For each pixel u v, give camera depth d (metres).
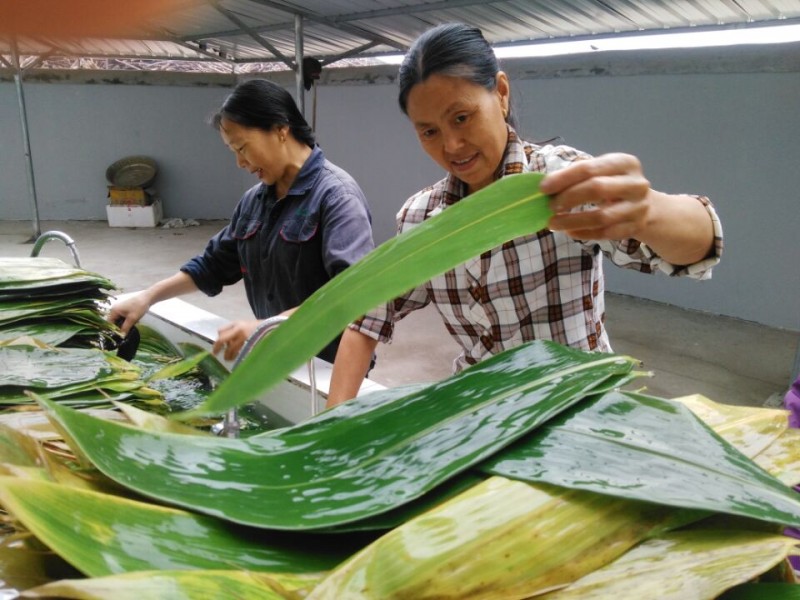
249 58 8.03
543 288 1.04
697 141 4.37
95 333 1.13
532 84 5.14
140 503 0.39
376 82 6.44
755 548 0.37
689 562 0.37
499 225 0.36
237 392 0.27
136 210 7.90
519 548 0.37
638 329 4.20
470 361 1.19
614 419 0.46
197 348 1.54
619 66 4.62
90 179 8.23
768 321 4.27
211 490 0.42
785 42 3.88
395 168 6.53
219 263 1.85
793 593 0.38
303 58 5.14
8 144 7.90
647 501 0.37
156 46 7.66
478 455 0.42
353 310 0.29
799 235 4.03
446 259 0.33
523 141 1.07
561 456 0.42
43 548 0.37
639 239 0.67
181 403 1.34
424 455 0.44
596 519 0.38
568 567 0.37
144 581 0.31
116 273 5.72
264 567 0.38
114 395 0.93
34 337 1.03
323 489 0.43
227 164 8.62
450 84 0.89
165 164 8.38
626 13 3.81
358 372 1.13
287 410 1.34
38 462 0.42
